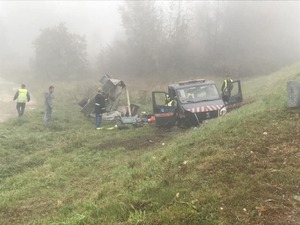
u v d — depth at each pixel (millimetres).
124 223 4875
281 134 7461
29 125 16766
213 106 14328
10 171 10570
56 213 6613
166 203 5277
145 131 15062
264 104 11477
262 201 4938
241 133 8000
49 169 10359
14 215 7152
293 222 4449
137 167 8500
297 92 9016
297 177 5516
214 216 4680
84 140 13664
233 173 5902
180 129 14680
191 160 6902
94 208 5789
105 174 9109
